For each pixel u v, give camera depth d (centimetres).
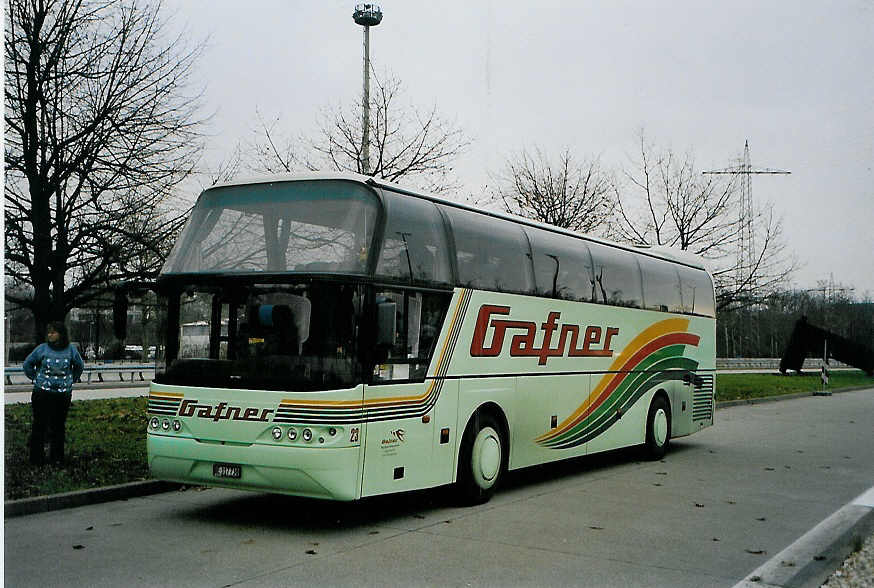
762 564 716
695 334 1648
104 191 1542
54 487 952
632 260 1427
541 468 1353
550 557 730
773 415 2494
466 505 981
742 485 1156
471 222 1016
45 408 1080
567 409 1197
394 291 862
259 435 801
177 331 863
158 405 861
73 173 1480
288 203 859
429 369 908
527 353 1103
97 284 1529
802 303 4888
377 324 824
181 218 1573
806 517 923
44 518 873
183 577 652
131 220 1550
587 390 1252
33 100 1404
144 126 1548
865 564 707
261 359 814
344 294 805
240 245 862
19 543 763
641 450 1463
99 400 2080
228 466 817
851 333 4662
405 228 890
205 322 848
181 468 844
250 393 809
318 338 796
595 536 817
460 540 795
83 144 1477
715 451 1587
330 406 783
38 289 1441
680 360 1574
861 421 2272
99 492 962
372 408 817
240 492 1052
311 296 805
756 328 7406
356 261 819
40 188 1420
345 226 833
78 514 898
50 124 1461
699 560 727
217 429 823
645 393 1431
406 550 752
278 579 650
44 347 1092
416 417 881
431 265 926
